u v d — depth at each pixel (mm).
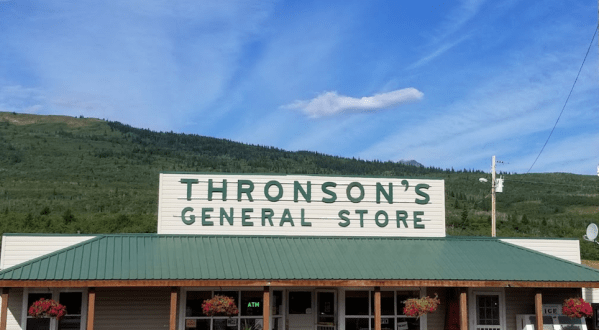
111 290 21562
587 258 45406
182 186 23266
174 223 22938
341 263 21156
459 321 22453
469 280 20734
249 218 23391
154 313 21719
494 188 36625
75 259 19609
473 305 23031
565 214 98750
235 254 21203
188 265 20031
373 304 22688
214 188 23375
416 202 24609
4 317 18562
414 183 24734
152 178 152875
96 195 114750
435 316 23188
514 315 23344
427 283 20516
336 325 22578
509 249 23422
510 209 105875
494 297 23203
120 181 143125
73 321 20812
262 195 23641
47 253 21172
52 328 20547
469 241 24094
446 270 21250
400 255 22281
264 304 20172
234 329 21672
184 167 178625
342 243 23031
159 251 20906
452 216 82875
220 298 20344
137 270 19359
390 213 24406
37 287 20062
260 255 21297
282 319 22250
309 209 23844
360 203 24250
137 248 20953
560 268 22000
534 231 65812
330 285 20016
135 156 184375
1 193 110750
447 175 160500
